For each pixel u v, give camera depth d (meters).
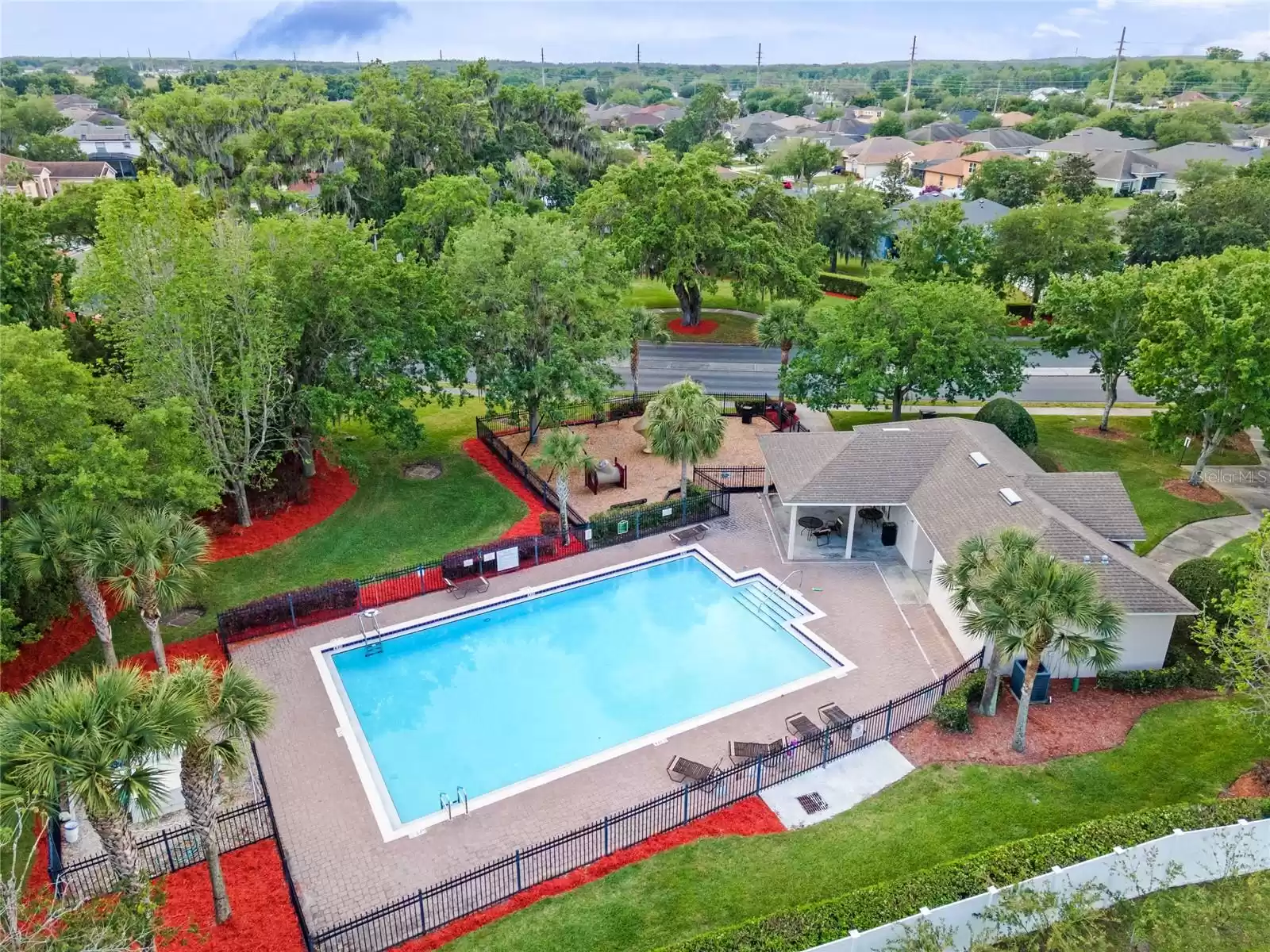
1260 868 18.72
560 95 108.75
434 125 87.50
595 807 21.91
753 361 60.72
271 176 73.56
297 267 34.06
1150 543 34.75
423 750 24.52
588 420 47.81
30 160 111.62
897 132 178.25
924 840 20.34
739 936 16.34
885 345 42.09
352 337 36.00
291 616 29.64
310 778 22.84
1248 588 22.47
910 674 27.20
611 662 28.62
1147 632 26.06
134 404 31.36
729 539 35.91
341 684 27.08
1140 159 120.81
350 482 39.41
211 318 31.03
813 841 20.44
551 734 25.22
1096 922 17.72
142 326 29.86
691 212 59.81
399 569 33.00
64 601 26.33
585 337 41.41
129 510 24.59
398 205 81.19
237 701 17.02
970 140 149.62
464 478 40.50
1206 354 35.22
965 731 24.30
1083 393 53.91
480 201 58.88
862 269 90.12
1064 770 22.66
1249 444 44.75
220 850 20.25
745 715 25.45
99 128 145.75
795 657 28.78
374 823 21.34
